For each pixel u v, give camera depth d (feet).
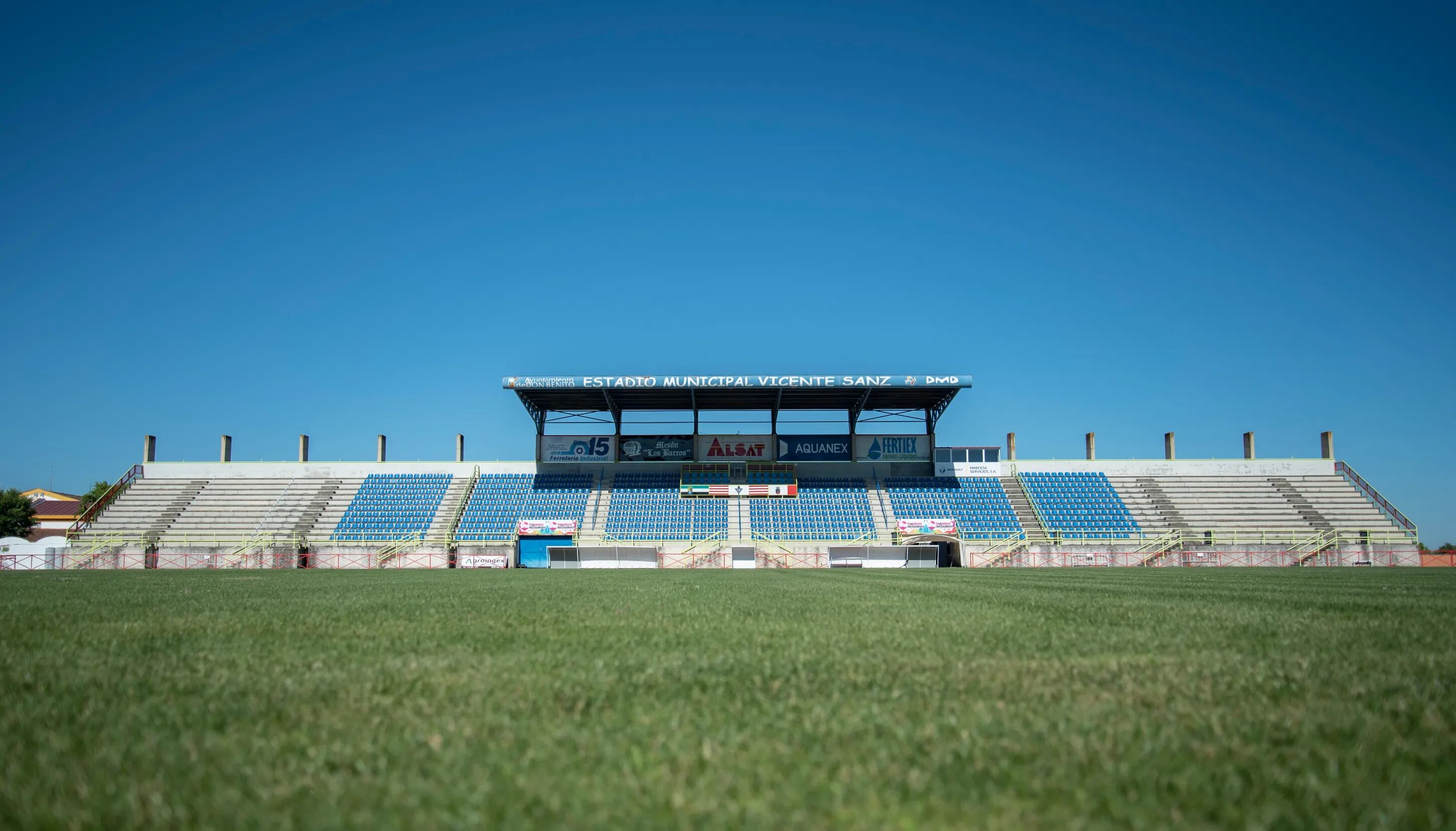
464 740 12.59
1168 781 10.43
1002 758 11.51
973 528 178.09
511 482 192.85
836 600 43.09
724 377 173.37
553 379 174.70
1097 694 15.79
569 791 10.21
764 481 191.11
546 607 37.86
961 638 24.50
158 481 190.90
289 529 178.50
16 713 14.51
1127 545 167.84
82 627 28.73
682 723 13.62
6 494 204.44
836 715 14.17
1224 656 20.49
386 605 39.60
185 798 10.03
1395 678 17.13
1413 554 163.73
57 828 9.09
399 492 189.78
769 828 9.02
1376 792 9.97
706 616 32.48
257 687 16.74
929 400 190.60
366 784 10.53
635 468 195.62
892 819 9.26
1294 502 185.98
